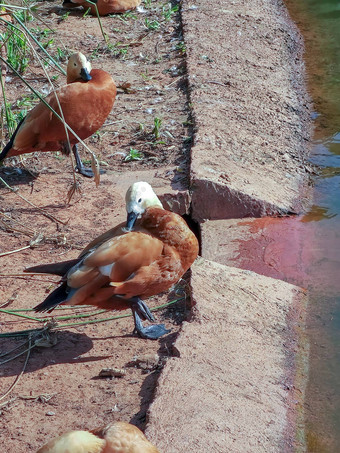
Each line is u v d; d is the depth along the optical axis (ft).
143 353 17.01
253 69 35.17
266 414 15.71
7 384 15.99
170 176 25.20
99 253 16.15
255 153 27.45
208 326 17.85
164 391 15.37
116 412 15.14
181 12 41.75
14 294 19.07
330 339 18.97
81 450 10.30
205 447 14.12
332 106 33.32
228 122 28.99
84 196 24.23
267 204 24.67
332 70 37.40
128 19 41.42
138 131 28.55
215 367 16.49
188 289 19.27
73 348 17.21
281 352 18.07
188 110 30.07
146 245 16.40
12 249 21.20
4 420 14.94
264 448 14.71
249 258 22.53
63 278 16.44
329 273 21.79
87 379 16.15
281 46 39.42
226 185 24.32
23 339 17.49
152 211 17.10
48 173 25.88
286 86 34.65
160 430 14.35
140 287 16.49
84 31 39.27
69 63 25.22
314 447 15.37
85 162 26.53
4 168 26.04
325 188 26.55
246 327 18.40
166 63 35.17
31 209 23.43
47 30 38.81
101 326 18.13
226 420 14.99
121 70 34.45
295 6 47.14
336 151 29.30
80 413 15.12
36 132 24.08
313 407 16.60
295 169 27.35
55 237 21.62
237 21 41.09
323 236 23.66
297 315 19.81
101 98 24.20
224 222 24.39
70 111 23.73
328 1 47.88
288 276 21.67
